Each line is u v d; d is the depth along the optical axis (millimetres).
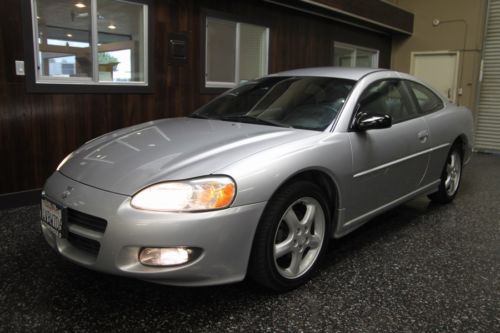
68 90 4477
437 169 3861
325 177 2658
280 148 2414
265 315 2271
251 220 2193
